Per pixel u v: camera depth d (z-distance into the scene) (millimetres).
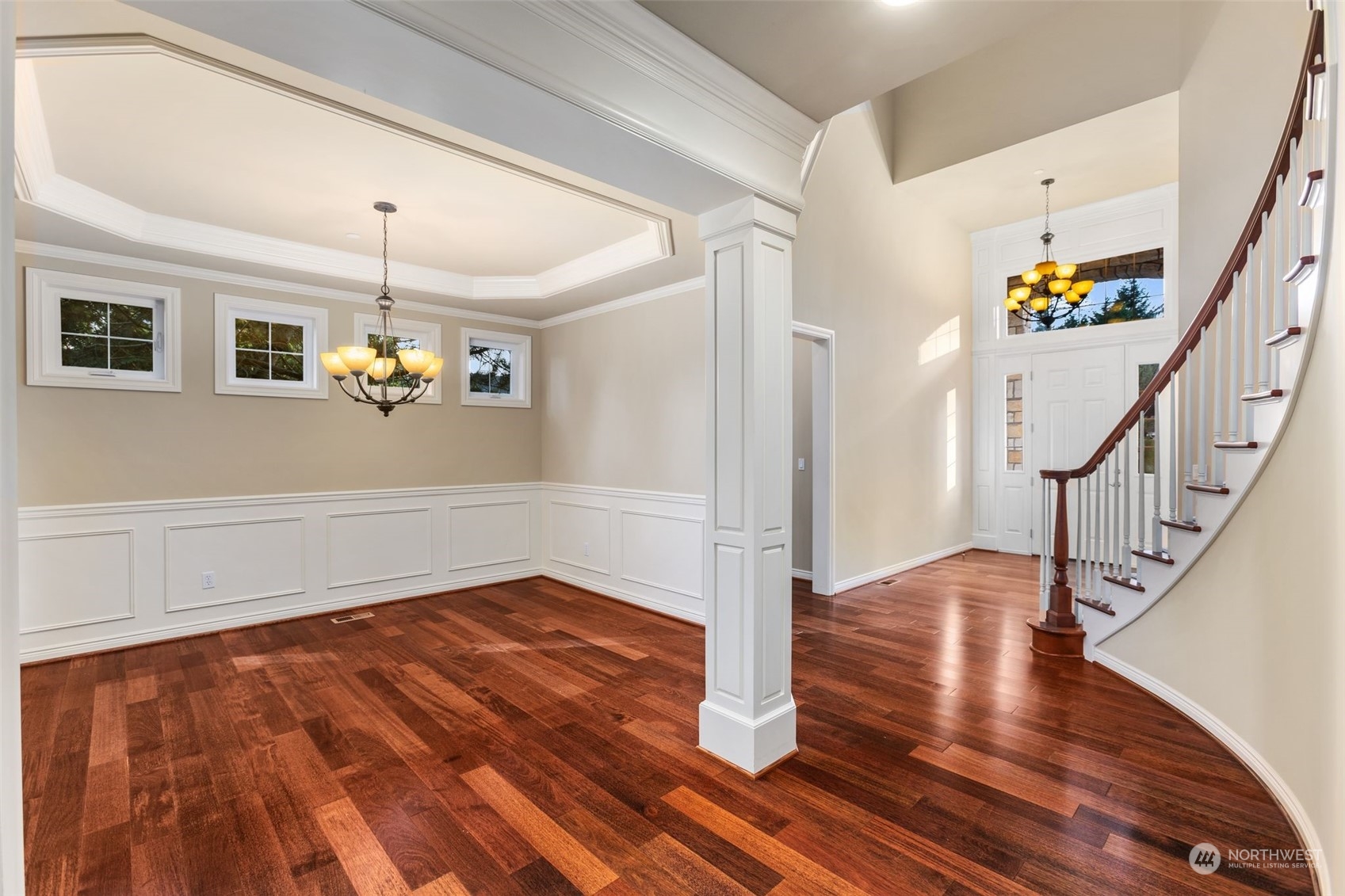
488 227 3799
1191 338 2926
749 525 2398
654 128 1943
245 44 1445
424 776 2373
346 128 2578
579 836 2014
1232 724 2480
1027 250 6504
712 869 1854
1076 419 6156
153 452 3965
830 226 4879
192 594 4094
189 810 2162
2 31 875
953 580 5465
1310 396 1974
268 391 4410
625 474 5008
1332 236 1809
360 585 4828
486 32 1528
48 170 2895
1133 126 4668
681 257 3906
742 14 1810
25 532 3539
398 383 5055
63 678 3348
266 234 3922
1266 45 3014
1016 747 2545
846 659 3561
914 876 1810
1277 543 2191
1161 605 2984
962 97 5234
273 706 3002
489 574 5566
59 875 1841
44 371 3611
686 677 3365
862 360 5273
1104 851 1909
